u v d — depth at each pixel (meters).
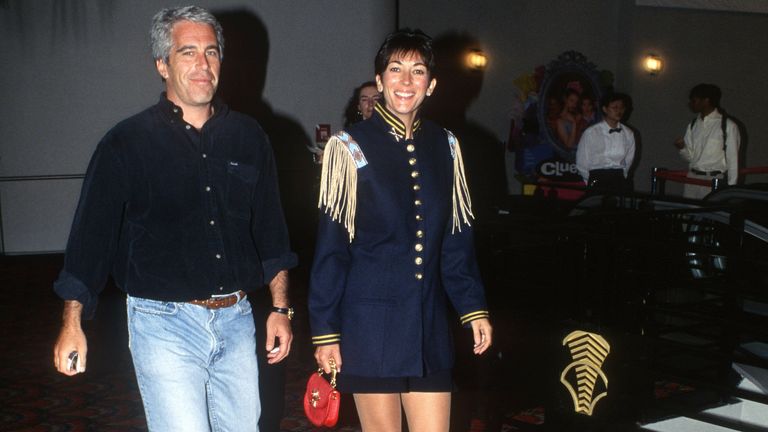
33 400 4.40
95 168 2.32
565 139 12.13
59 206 8.92
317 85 9.30
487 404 3.92
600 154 8.39
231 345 2.46
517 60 11.82
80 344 2.26
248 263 2.49
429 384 2.62
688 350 3.62
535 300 4.34
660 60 12.59
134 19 8.80
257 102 9.15
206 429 2.34
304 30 9.20
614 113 8.35
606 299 3.98
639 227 5.23
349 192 2.50
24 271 7.96
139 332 2.35
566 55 12.12
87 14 8.67
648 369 3.75
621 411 4.12
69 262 2.28
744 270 5.23
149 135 2.38
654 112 12.72
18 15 8.54
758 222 5.41
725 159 8.41
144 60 8.88
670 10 12.59
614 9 12.40
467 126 11.63
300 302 6.59
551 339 3.71
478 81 11.62
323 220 2.53
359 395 2.63
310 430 3.93
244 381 2.49
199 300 2.40
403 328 2.54
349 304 2.55
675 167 12.99
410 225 2.54
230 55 8.99
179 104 2.43
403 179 2.54
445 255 2.72
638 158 12.72
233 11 8.97
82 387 4.61
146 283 2.35
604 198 6.71
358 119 5.43
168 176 2.37
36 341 5.54
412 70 2.53
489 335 2.72
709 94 8.42
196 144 2.42
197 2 8.88
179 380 2.32
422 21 11.24
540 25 11.92
